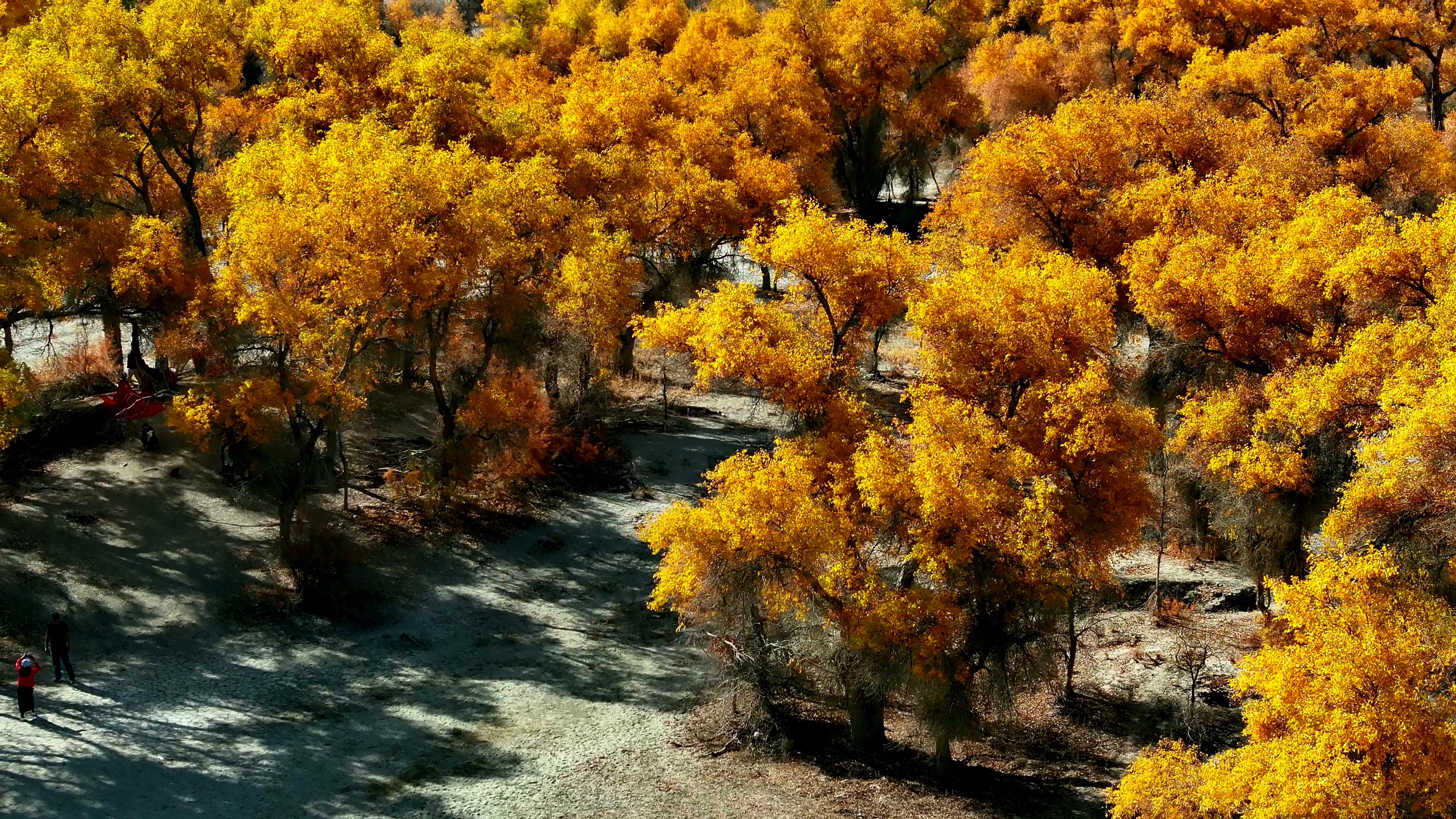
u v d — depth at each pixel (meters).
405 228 37.41
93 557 36.09
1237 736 32.44
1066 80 85.25
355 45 53.16
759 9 124.38
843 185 85.31
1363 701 21.33
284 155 40.91
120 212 44.16
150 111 43.75
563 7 104.12
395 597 37.81
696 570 29.59
